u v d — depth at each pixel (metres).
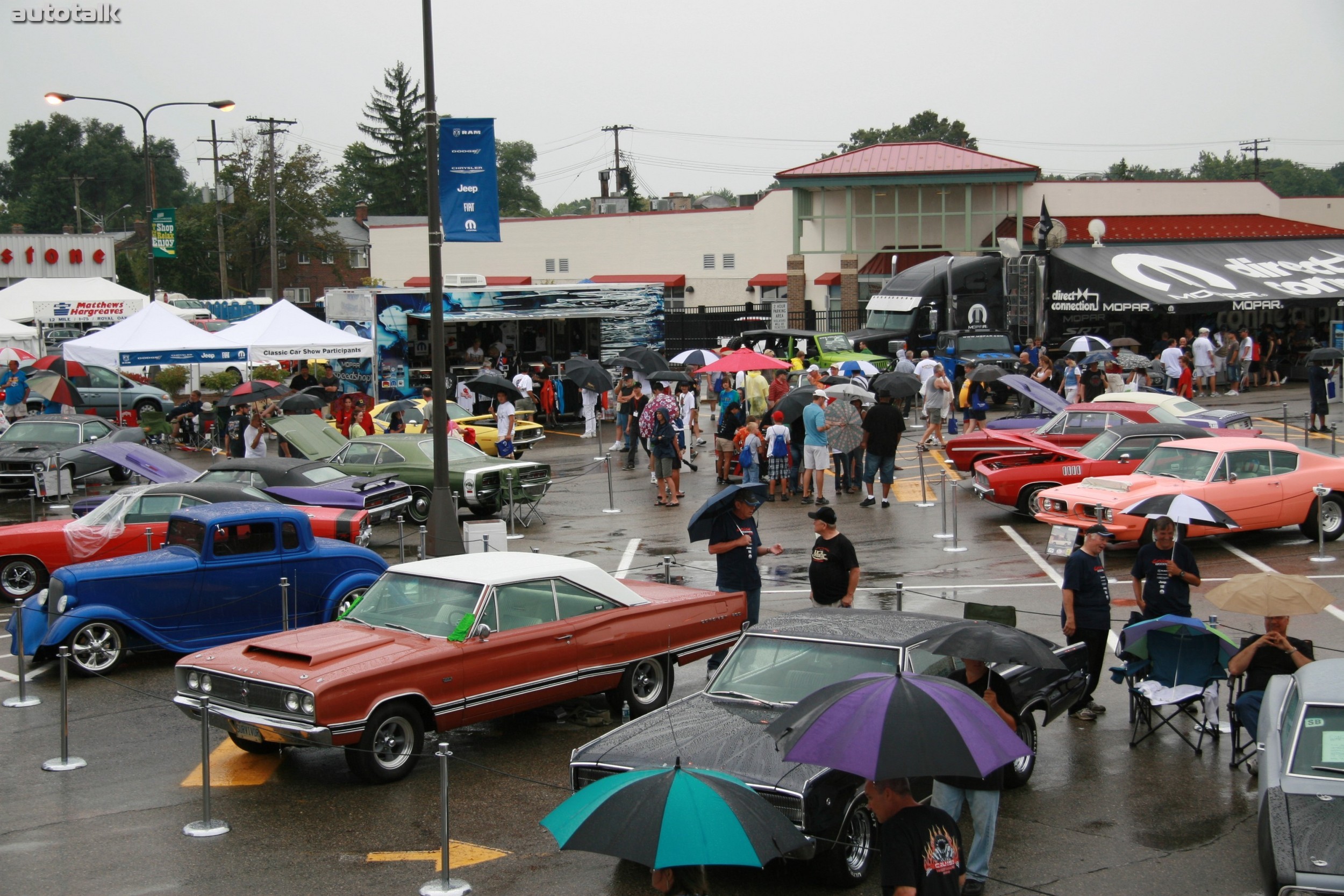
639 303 36.03
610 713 10.73
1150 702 9.65
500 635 9.65
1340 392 36.38
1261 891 7.10
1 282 53.12
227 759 9.73
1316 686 7.61
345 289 32.19
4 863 7.63
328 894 7.13
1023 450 21.31
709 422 33.38
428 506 20.27
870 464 20.84
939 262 39.44
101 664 12.05
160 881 7.33
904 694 5.78
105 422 24.27
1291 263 43.12
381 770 9.00
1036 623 13.27
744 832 5.11
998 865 7.51
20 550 14.47
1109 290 38.75
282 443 23.02
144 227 89.62
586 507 21.80
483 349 35.25
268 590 12.70
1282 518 16.88
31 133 124.31
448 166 16.91
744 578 11.77
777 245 59.25
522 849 7.82
